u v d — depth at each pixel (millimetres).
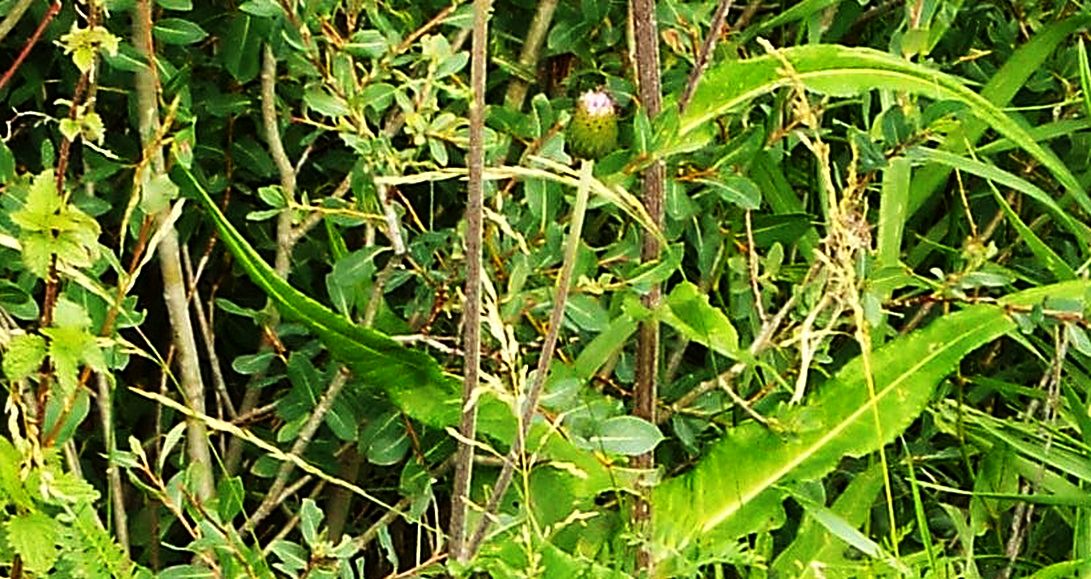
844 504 594
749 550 541
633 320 532
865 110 588
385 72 521
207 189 609
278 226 609
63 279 516
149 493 553
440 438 571
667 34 571
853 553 600
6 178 513
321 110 507
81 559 446
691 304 514
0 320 510
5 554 453
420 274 544
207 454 576
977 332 545
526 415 442
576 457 536
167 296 558
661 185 504
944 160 552
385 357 499
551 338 426
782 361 592
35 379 478
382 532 517
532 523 487
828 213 532
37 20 583
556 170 492
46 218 399
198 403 572
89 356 416
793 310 613
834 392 548
